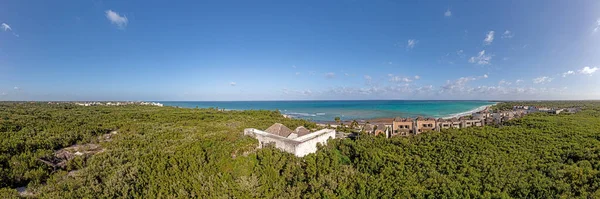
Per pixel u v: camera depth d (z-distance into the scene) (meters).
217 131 54.88
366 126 73.38
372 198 23.45
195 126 64.69
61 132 52.41
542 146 32.47
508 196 21.14
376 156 31.33
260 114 93.56
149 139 47.28
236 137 43.78
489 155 29.69
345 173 29.56
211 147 36.28
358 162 32.66
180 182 27.05
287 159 33.62
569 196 20.78
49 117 72.81
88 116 79.75
